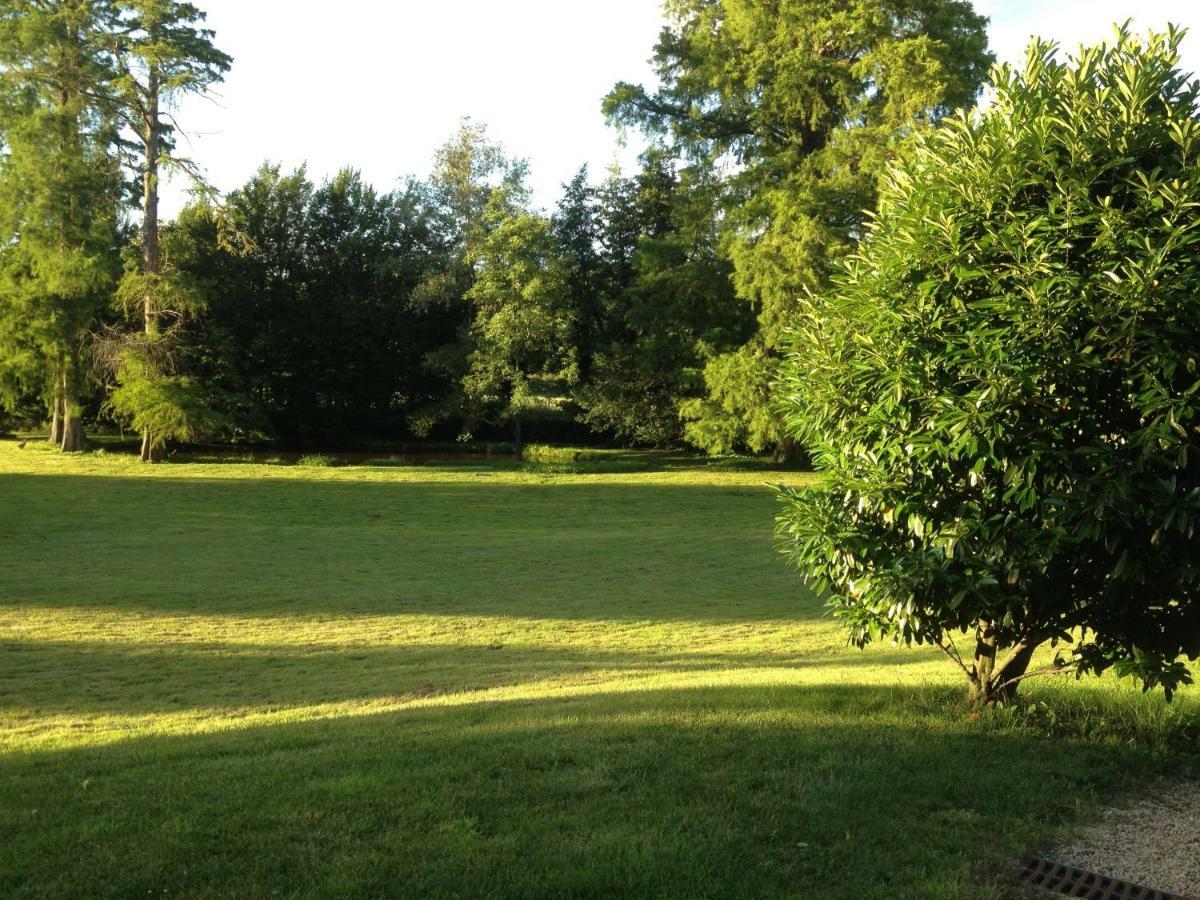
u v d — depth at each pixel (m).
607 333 46.88
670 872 3.68
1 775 5.56
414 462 43.62
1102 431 5.48
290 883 3.62
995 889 3.67
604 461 42.22
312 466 39.59
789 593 17.64
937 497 5.82
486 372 43.78
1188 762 5.26
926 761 5.07
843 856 3.94
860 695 6.82
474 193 48.19
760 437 34.25
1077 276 5.16
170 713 8.91
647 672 10.77
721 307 38.12
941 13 33.41
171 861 3.82
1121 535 5.13
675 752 5.20
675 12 38.22
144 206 41.84
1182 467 4.95
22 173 38.91
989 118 5.88
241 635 13.17
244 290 48.75
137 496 30.56
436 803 4.42
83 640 12.55
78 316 40.09
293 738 6.30
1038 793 4.69
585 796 4.54
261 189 50.66
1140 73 5.49
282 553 21.61
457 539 24.34
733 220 35.22
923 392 5.69
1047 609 5.69
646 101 37.28
